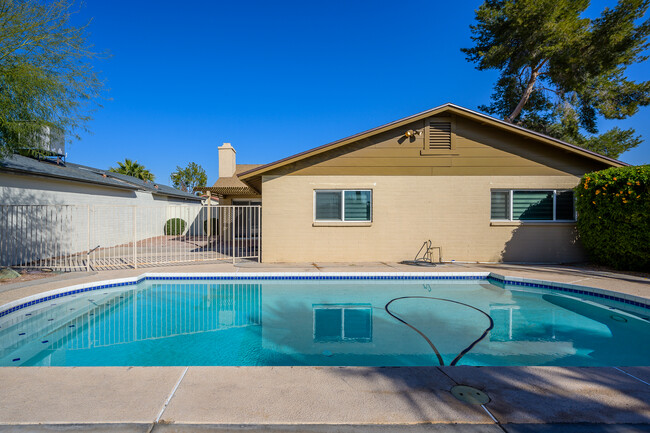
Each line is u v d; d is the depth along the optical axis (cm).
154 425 204
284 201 941
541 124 1758
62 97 722
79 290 632
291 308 586
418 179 945
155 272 772
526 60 1518
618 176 773
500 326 490
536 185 937
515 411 220
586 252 925
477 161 941
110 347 417
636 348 408
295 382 259
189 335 462
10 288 596
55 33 686
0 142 695
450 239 942
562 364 363
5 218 871
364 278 776
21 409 220
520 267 852
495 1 1653
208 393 242
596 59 1454
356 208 949
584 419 212
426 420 211
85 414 215
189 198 2241
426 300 627
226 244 1481
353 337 450
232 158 1955
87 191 1233
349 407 224
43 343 431
